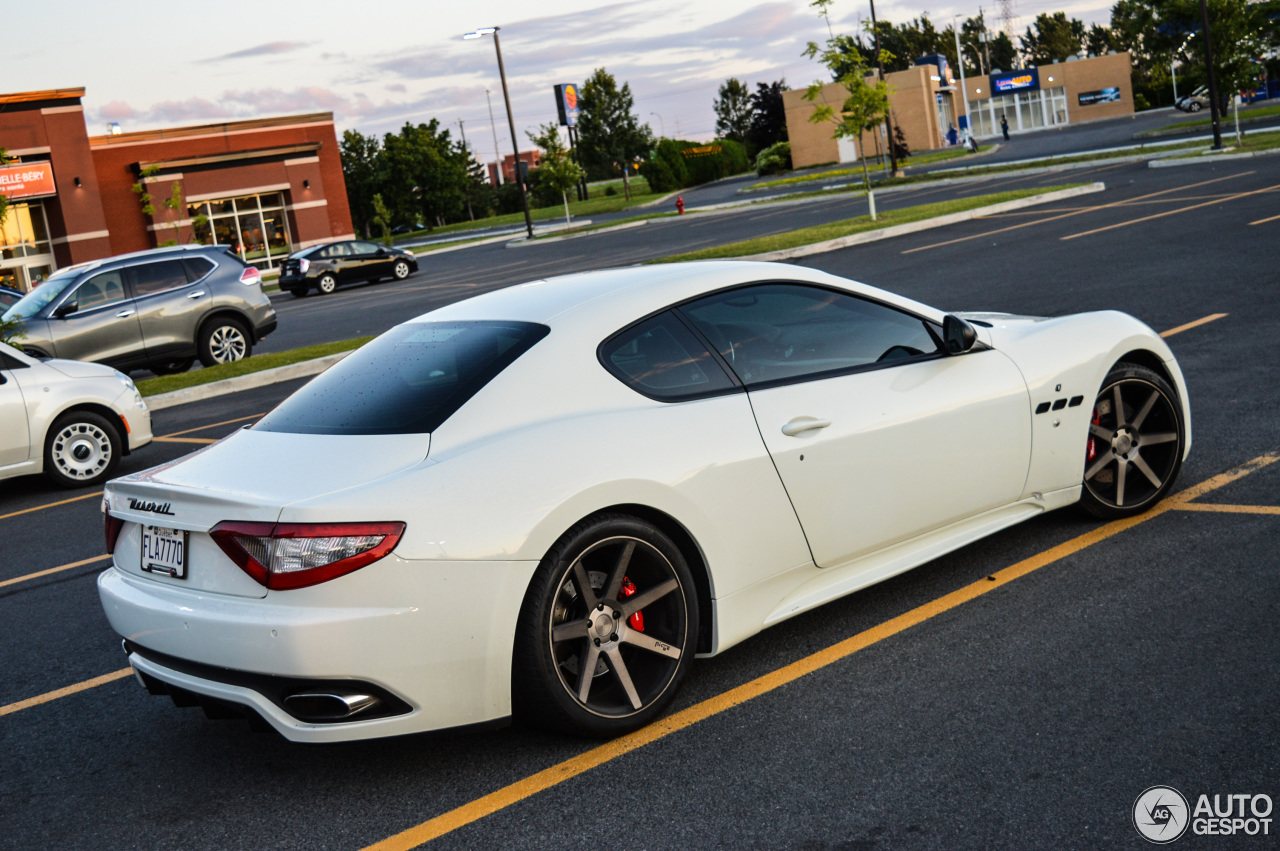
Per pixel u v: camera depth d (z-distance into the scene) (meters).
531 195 83.75
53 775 3.49
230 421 11.20
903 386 3.93
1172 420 4.67
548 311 3.56
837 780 2.90
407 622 2.86
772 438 3.55
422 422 3.21
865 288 4.07
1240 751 2.79
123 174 42.34
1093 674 3.31
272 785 3.25
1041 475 4.34
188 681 3.08
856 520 3.77
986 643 3.64
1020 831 2.56
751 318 3.76
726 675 3.68
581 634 3.17
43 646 4.80
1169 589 3.87
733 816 2.78
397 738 2.96
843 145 69.44
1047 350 4.37
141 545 3.34
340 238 47.22
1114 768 2.78
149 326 14.52
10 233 39.69
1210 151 29.48
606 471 3.17
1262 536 4.23
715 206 44.59
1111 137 49.38
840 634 3.90
